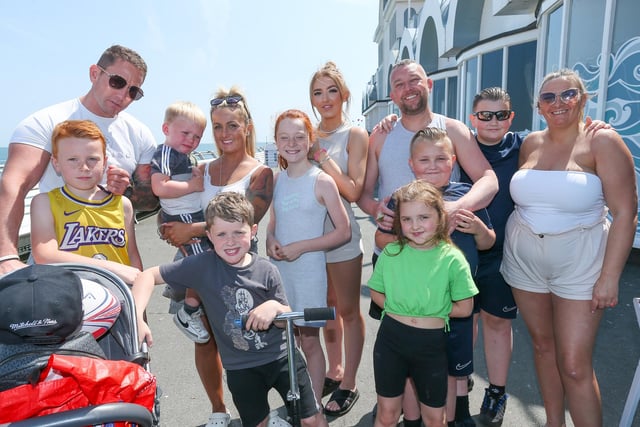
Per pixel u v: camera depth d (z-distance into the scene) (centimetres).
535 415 302
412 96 280
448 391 263
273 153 2089
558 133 248
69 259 213
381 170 303
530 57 1062
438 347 233
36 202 225
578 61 709
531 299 261
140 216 1205
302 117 275
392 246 247
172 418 315
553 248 241
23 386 134
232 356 228
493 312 293
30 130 239
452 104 1781
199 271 225
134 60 259
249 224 223
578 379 237
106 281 198
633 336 412
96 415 132
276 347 226
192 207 295
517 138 298
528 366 371
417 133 265
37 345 148
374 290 252
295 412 189
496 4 1150
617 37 618
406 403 272
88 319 173
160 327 477
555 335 248
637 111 591
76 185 225
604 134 230
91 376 137
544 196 243
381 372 243
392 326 239
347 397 318
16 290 149
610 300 226
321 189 273
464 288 230
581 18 698
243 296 225
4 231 221
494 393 297
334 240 271
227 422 294
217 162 296
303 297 275
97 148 226
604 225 240
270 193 280
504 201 287
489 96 290
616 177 226
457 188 263
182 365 393
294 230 278
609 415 297
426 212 229
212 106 282
